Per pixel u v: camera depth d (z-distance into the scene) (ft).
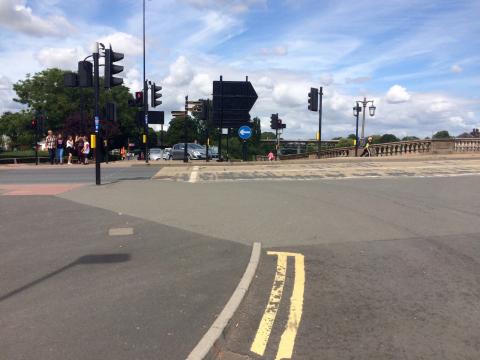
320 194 43.55
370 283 20.11
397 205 37.78
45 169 75.66
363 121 136.46
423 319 16.48
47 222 31.17
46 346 13.87
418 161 82.02
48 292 18.43
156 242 26.25
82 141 93.56
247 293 18.78
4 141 309.42
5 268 21.50
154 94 90.58
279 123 134.41
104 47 50.08
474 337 15.12
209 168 74.84
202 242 26.32
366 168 69.36
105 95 222.28
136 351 13.61
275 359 13.82
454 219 32.53
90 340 14.29
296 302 18.03
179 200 39.99
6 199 40.04
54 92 224.12
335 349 14.37
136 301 17.53
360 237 27.73
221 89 97.86
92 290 18.69
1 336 14.51
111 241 26.40
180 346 13.93
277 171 67.21
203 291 18.66
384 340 14.93
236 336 15.28
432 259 23.48
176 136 326.44
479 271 21.61
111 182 53.31
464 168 67.77
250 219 32.35
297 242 26.61
